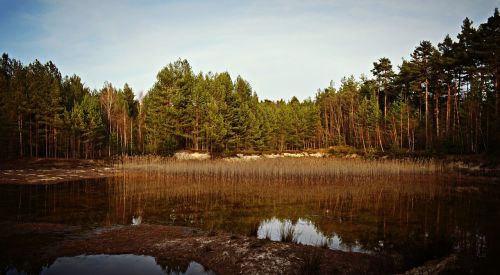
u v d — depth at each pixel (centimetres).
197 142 5594
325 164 3875
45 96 5228
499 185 2992
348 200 2342
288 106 8481
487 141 4209
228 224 1670
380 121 6519
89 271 1032
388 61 6475
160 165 4125
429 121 5531
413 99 6781
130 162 4762
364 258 1127
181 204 2205
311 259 1084
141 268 1060
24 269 1049
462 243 1276
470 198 2383
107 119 6962
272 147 7575
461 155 4262
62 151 5619
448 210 1980
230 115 6022
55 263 1103
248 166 3791
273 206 2138
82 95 7456
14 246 1280
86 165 4697
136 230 1504
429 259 1117
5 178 3328
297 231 1529
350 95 7831
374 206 2116
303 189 2873
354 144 7475
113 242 1330
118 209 2025
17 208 1995
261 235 1462
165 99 5597
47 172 3941
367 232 1504
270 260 1084
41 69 5659
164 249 1241
